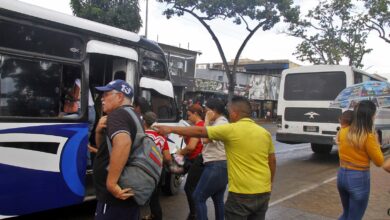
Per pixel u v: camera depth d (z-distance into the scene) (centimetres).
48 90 500
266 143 379
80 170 535
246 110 382
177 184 761
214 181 472
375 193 823
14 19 462
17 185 463
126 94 349
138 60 643
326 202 738
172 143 715
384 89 952
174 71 3331
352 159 452
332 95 1259
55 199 505
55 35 508
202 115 552
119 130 315
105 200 322
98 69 628
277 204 710
